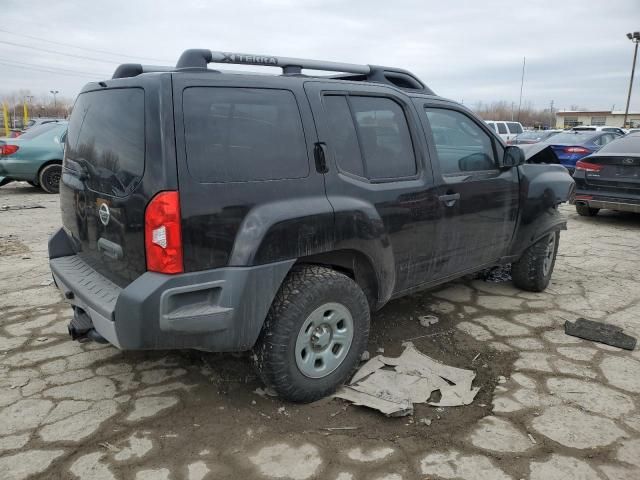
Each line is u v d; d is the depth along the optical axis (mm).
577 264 5980
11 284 5000
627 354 3654
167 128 2461
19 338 3824
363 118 3283
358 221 3049
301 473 2430
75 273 3137
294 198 2822
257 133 2750
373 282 3369
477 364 3516
